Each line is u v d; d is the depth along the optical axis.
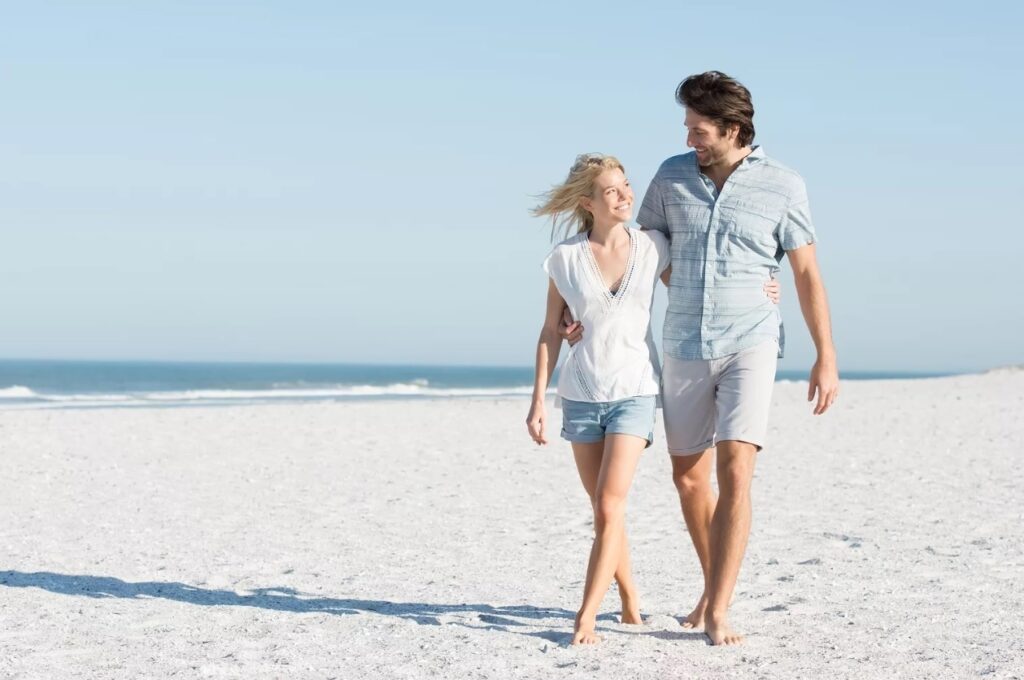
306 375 115.06
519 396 34.97
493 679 3.59
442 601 4.94
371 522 7.52
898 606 4.74
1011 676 3.61
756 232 4.07
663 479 9.97
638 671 3.67
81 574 5.55
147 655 3.95
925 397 24.02
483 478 10.12
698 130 4.06
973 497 8.61
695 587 5.22
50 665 3.80
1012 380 34.06
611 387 4.09
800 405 20.97
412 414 19.45
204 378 81.12
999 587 5.18
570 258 4.18
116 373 91.81
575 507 8.28
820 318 4.11
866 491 8.96
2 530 7.06
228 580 5.45
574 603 4.91
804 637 4.16
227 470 10.66
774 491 8.95
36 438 13.70
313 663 3.84
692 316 4.12
